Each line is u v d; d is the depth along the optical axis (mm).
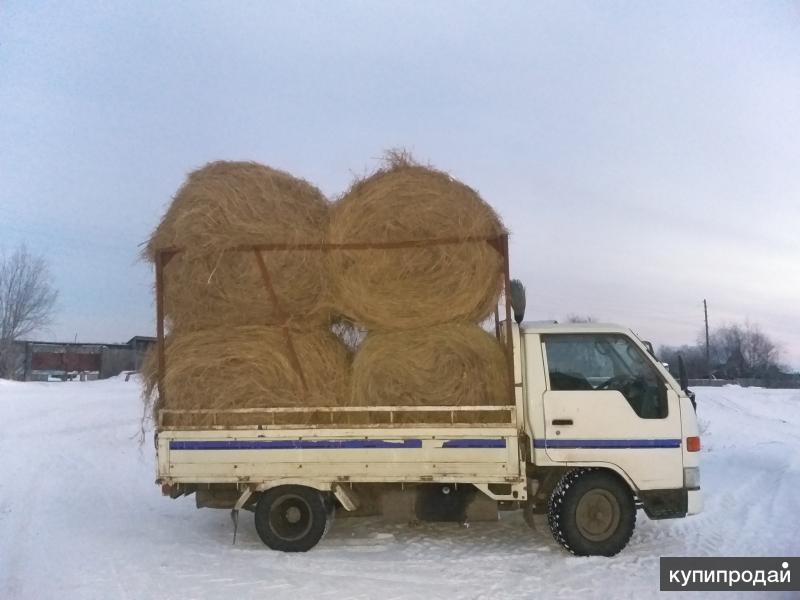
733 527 6766
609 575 5309
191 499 8375
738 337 63500
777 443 12406
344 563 5621
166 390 6008
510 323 5828
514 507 5961
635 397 5844
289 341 5945
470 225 5742
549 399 5793
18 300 40531
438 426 5695
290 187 6141
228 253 5871
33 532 6668
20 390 24656
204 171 6195
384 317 5770
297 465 5809
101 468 10477
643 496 5762
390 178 5902
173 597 4824
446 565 5570
